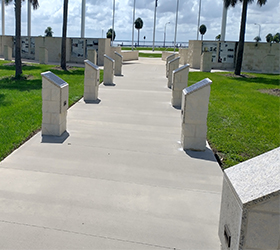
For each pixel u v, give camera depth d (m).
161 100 13.13
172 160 7.00
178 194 5.47
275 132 9.29
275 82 20.30
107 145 7.73
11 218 4.55
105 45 29.77
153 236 4.29
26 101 11.75
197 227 4.52
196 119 7.51
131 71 23.77
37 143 7.63
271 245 2.97
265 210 2.91
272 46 29.91
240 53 23.83
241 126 9.82
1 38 35.94
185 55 33.69
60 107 8.04
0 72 20.47
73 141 7.88
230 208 3.36
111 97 13.33
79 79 18.30
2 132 8.12
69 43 30.94
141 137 8.46
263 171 3.25
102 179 5.91
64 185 5.60
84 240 4.14
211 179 6.13
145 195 5.39
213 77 22.02
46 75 7.93
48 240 4.11
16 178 5.80
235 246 3.16
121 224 4.52
